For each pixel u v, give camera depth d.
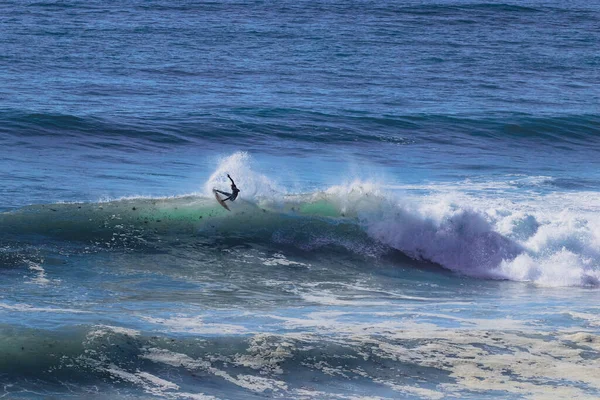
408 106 147.62
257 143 115.25
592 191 95.69
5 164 93.12
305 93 156.12
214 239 69.44
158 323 47.09
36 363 40.09
